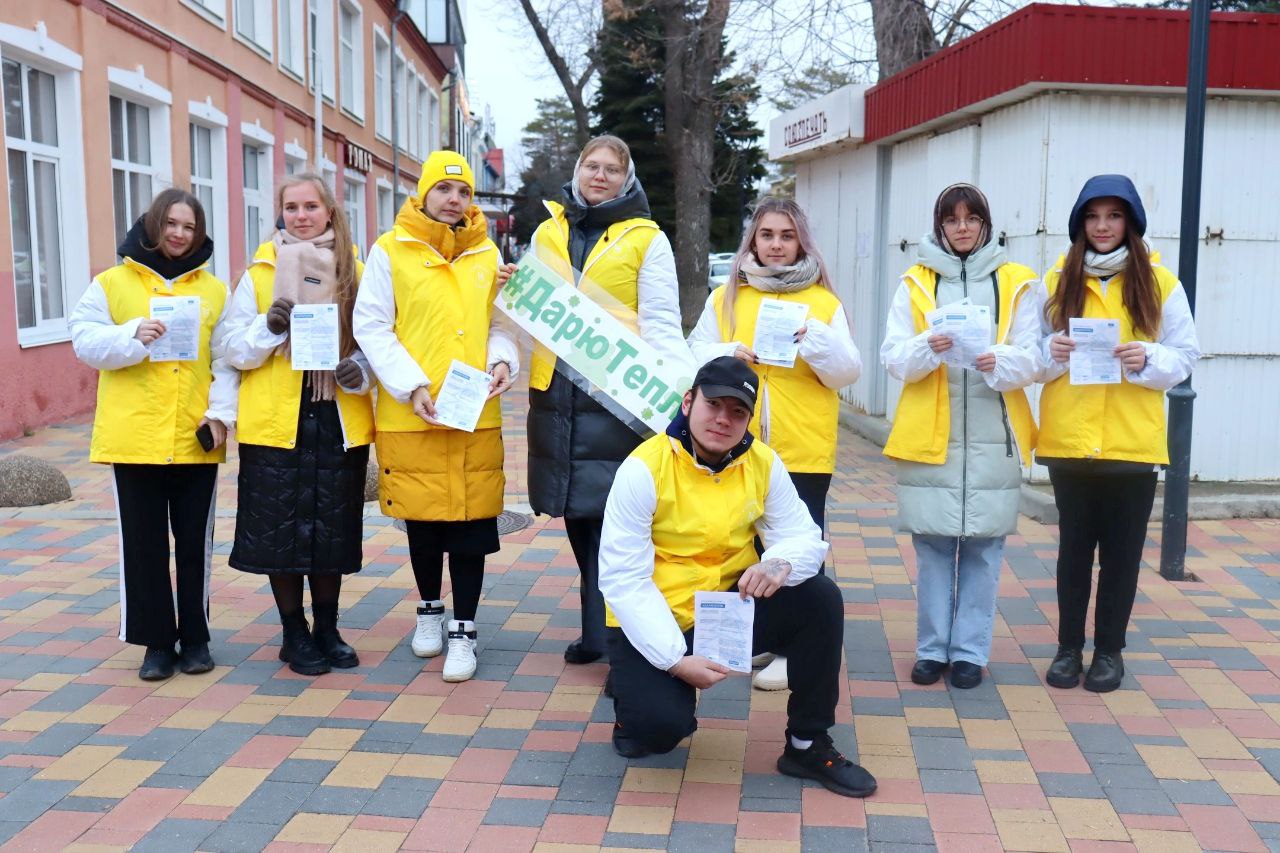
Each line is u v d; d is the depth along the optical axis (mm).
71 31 10531
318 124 19750
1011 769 3652
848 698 4250
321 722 4012
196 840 3201
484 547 4395
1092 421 4168
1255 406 7418
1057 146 7078
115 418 4141
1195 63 5539
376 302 4133
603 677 4461
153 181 13023
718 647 3338
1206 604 5301
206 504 4383
